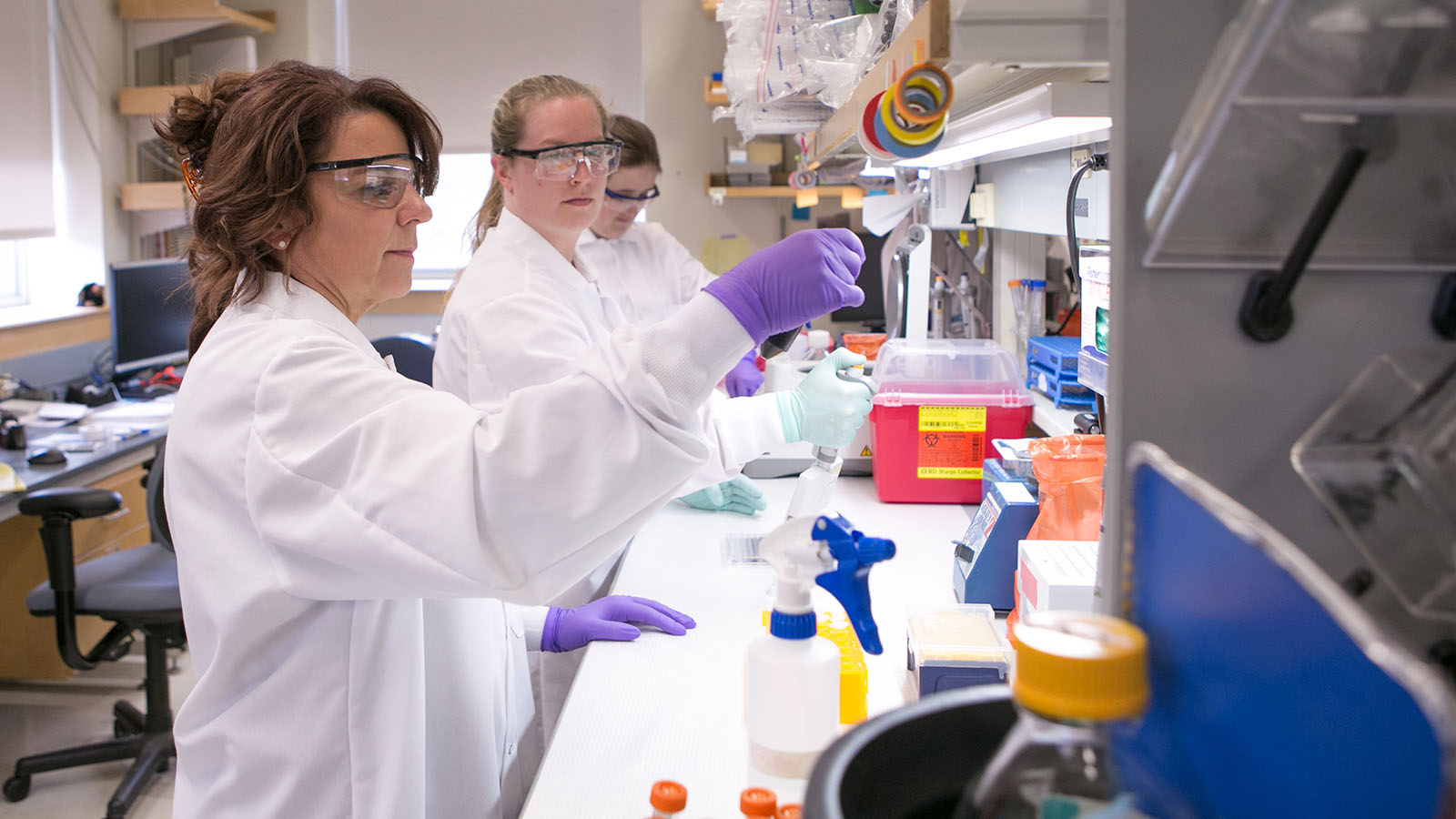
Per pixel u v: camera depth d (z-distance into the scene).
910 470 2.17
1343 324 0.60
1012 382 2.14
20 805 2.85
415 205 1.19
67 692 3.58
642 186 2.82
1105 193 1.65
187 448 1.08
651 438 0.99
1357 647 0.41
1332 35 0.45
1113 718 0.46
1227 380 0.60
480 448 0.98
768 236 5.19
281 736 1.12
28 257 4.70
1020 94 1.10
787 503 2.24
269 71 1.14
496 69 5.37
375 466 0.97
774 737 0.97
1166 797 0.52
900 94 0.79
